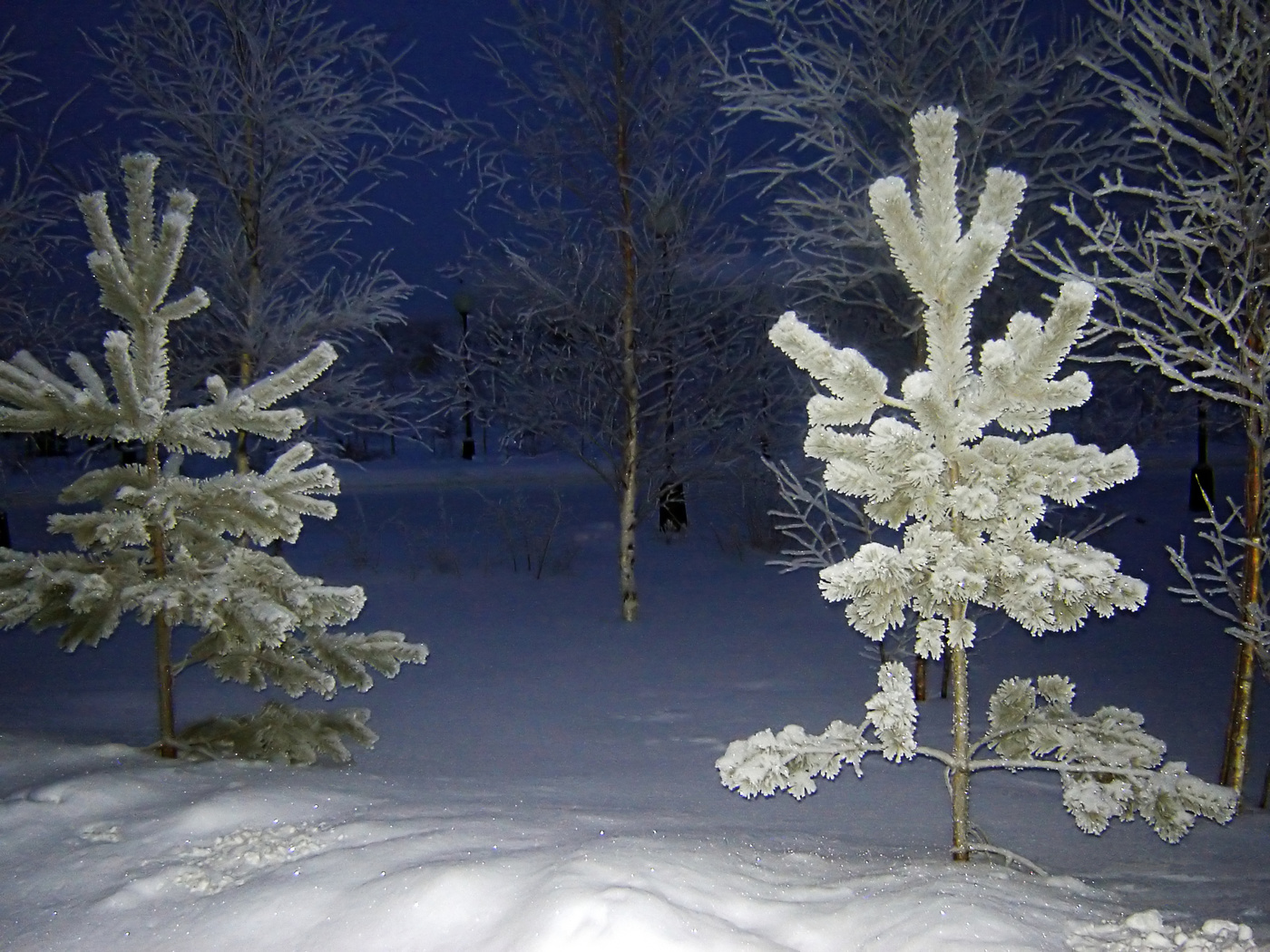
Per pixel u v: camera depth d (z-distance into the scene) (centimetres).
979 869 385
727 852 393
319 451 1356
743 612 1410
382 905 319
